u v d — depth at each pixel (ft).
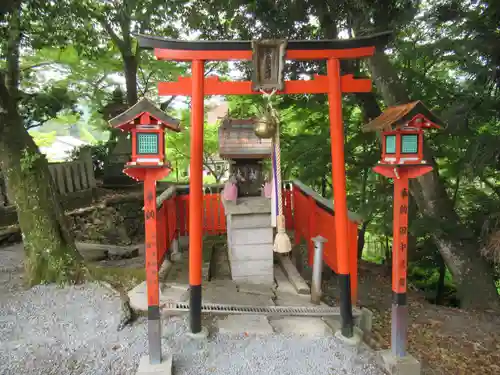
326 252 17.53
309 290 16.78
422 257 30.09
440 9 19.36
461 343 18.01
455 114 19.65
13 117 17.22
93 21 32.94
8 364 11.44
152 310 11.14
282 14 21.50
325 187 37.11
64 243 17.56
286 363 11.82
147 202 11.10
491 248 19.71
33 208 17.02
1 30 20.16
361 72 25.94
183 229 23.03
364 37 12.74
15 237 24.86
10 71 21.17
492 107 19.31
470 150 19.76
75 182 31.04
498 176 25.21
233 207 16.83
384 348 13.57
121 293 15.71
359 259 34.47
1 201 25.98
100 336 13.04
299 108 30.07
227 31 25.70
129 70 38.63
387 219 25.93
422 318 21.08
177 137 47.57
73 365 11.54
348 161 27.96
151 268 11.10
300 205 22.25
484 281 22.84
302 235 22.98
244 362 11.83
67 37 26.37
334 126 12.96
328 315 14.57
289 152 28.55
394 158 11.46
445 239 23.81
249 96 29.89
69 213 28.25
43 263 16.97
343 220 13.05
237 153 16.83
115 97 40.16
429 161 23.50
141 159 10.96
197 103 12.57
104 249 24.64
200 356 12.07
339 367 11.71
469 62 18.83
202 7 24.16
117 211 32.19
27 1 20.67
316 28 24.76
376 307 22.06
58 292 16.06
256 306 14.83
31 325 13.62
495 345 17.88
